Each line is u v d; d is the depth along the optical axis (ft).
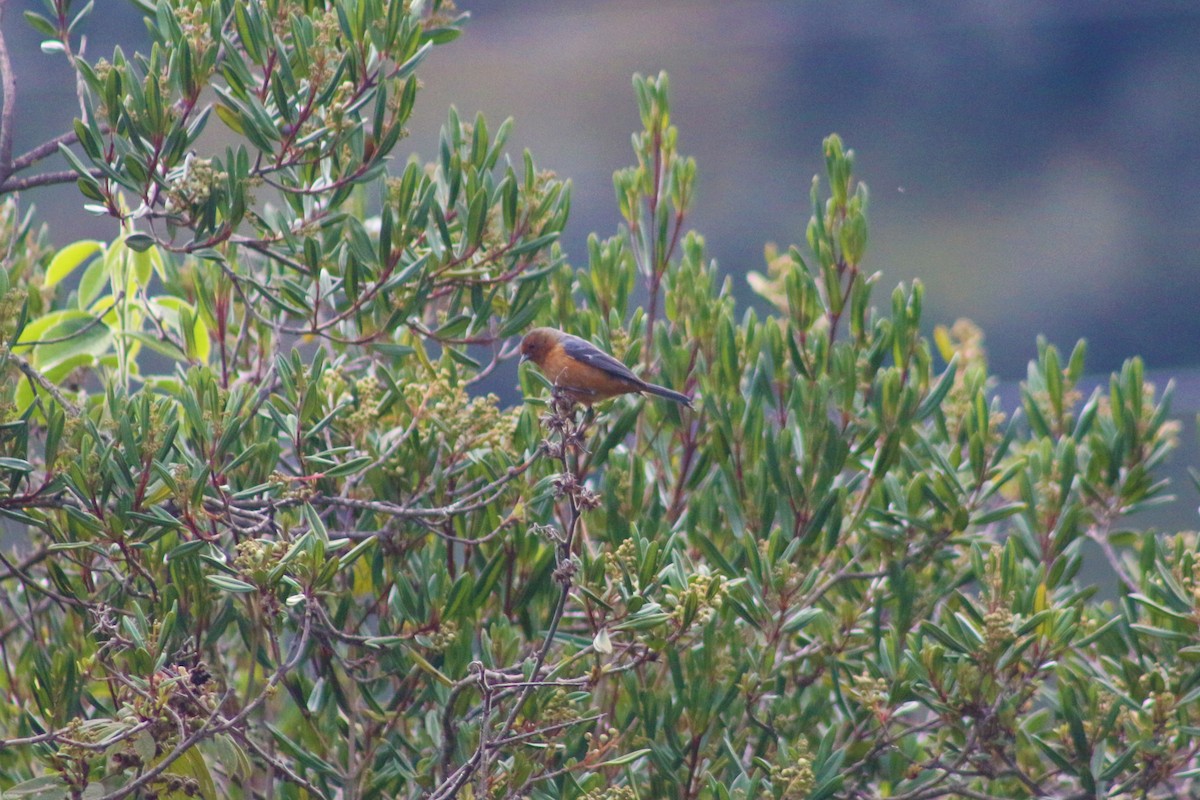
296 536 30.68
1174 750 32.27
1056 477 35.29
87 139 28.63
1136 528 72.13
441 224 31.73
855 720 34.42
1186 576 32.89
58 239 84.74
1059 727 34.76
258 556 26.14
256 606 31.27
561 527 34.50
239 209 29.89
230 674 35.78
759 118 101.35
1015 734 32.83
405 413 34.47
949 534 34.94
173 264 40.14
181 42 28.96
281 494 31.22
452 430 32.68
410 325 32.65
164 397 32.45
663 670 33.88
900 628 34.14
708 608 26.94
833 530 33.91
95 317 36.40
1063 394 39.34
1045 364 39.50
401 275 31.09
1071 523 34.81
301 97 31.09
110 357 38.34
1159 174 92.43
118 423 28.60
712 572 33.04
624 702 34.17
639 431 37.01
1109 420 38.50
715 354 35.81
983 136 96.58
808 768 28.76
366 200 42.16
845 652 36.04
